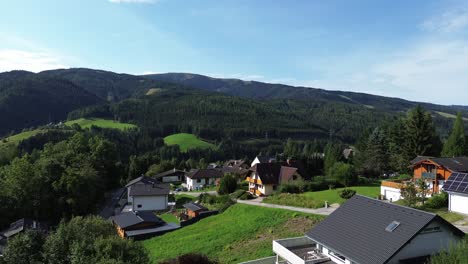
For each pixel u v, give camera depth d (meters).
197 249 32.00
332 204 41.81
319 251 20.62
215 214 47.22
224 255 29.08
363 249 16.53
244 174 91.62
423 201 35.34
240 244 31.44
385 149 72.00
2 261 19.12
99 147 82.06
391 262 15.55
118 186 92.50
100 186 69.69
